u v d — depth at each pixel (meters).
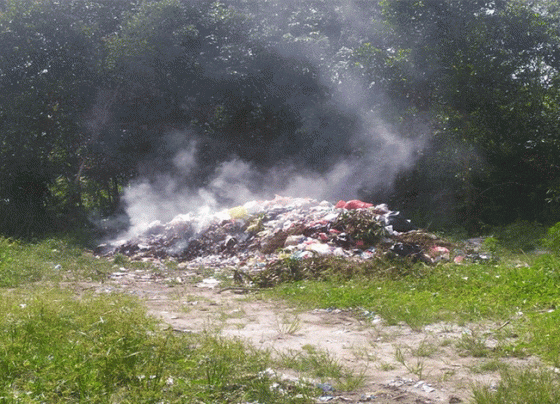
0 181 18.70
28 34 19.22
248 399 3.94
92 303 6.54
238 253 12.73
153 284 10.09
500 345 5.24
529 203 18.33
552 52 20.61
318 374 4.58
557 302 6.62
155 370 4.09
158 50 19.45
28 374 4.18
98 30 20.39
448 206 18.67
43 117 18.61
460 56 18.80
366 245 11.33
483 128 17.98
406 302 7.10
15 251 12.68
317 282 9.01
